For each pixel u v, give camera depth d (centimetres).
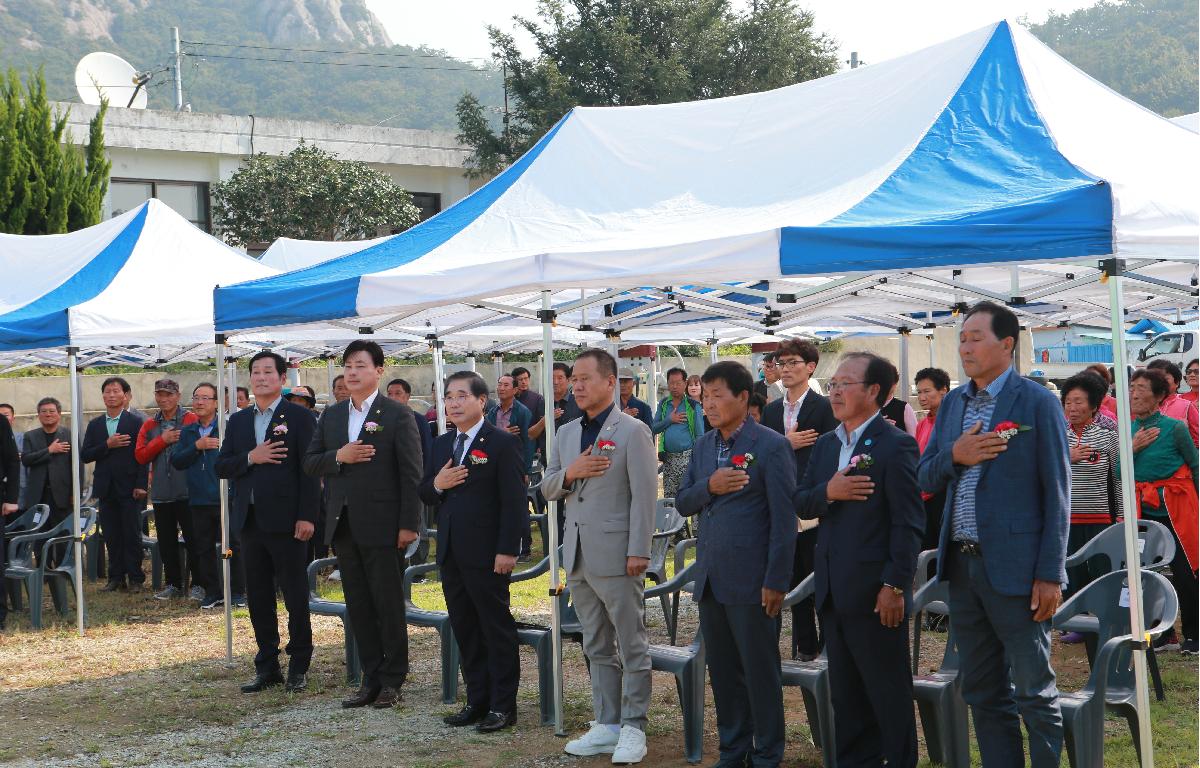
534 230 661
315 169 2352
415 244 711
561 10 2666
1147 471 714
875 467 457
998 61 612
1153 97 5994
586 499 557
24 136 1855
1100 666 465
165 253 1065
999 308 436
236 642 887
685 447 1196
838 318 1073
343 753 593
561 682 606
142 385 1977
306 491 712
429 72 10500
